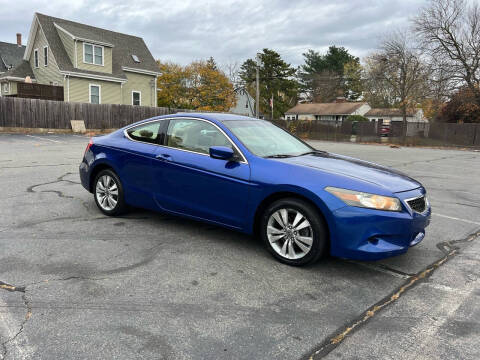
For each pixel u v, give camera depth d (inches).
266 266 142.2
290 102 2659.9
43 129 884.6
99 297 115.3
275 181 140.8
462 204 258.2
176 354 89.6
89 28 1214.3
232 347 92.8
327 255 155.4
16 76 1087.6
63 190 259.1
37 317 103.5
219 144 161.2
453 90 1114.7
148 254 150.3
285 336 98.1
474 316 110.3
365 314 110.3
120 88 1157.7
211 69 1637.6
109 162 192.5
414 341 97.3
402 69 1331.2
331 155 178.4
